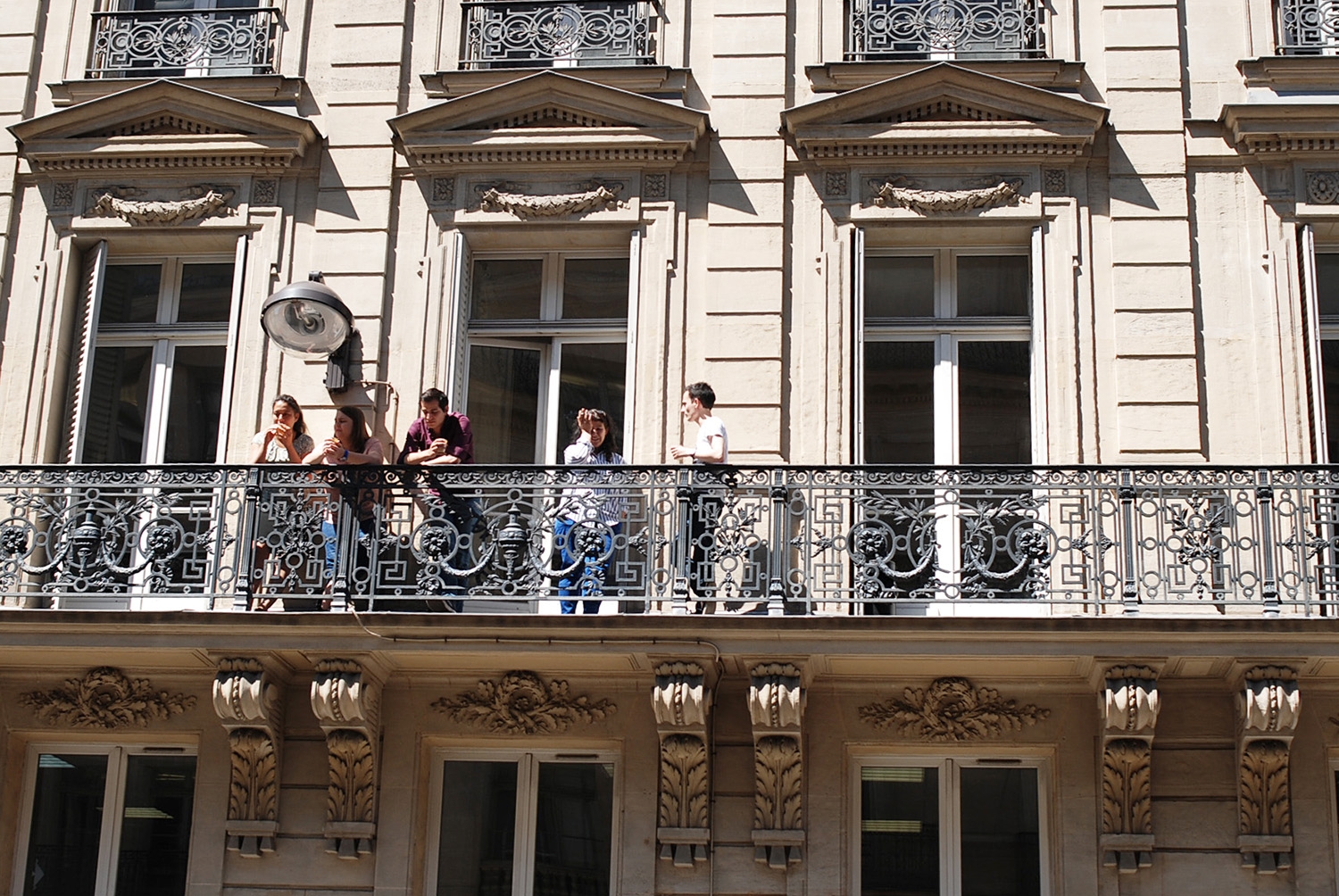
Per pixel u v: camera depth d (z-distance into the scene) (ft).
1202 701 46.68
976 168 53.88
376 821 47.16
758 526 48.88
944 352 53.21
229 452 52.85
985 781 47.78
